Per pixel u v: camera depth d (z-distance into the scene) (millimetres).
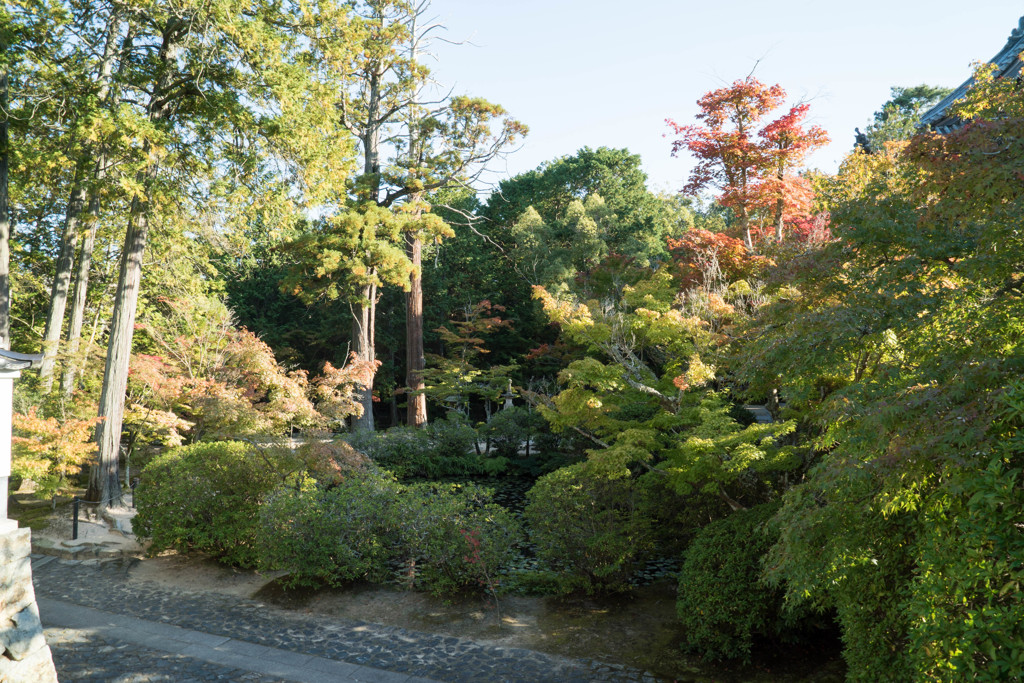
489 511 10188
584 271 30594
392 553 10352
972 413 3928
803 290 6270
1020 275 5113
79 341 18141
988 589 3602
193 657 7758
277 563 9898
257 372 18109
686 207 42469
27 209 20344
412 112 26516
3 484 6328
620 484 9656
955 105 8219
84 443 14555
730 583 7516
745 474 9938
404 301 33906
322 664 7617
